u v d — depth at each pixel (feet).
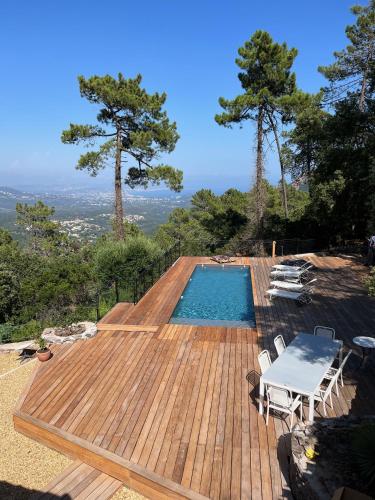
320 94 64.49
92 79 52.95
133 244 50.31
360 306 32.53
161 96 57.57
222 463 14.78
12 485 15.48
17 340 33.32
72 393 20.11
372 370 21.26
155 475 14.30
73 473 15.69
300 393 15.40
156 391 20.04
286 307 32.83
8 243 83.05
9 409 21.07
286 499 13.10
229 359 23.47
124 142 59.52
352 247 58.29
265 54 55.72
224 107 58.80
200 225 93.30
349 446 13.80
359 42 64.80
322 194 56.29
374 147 52.31
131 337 27.27
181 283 42.24
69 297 43.55
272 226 71.10
